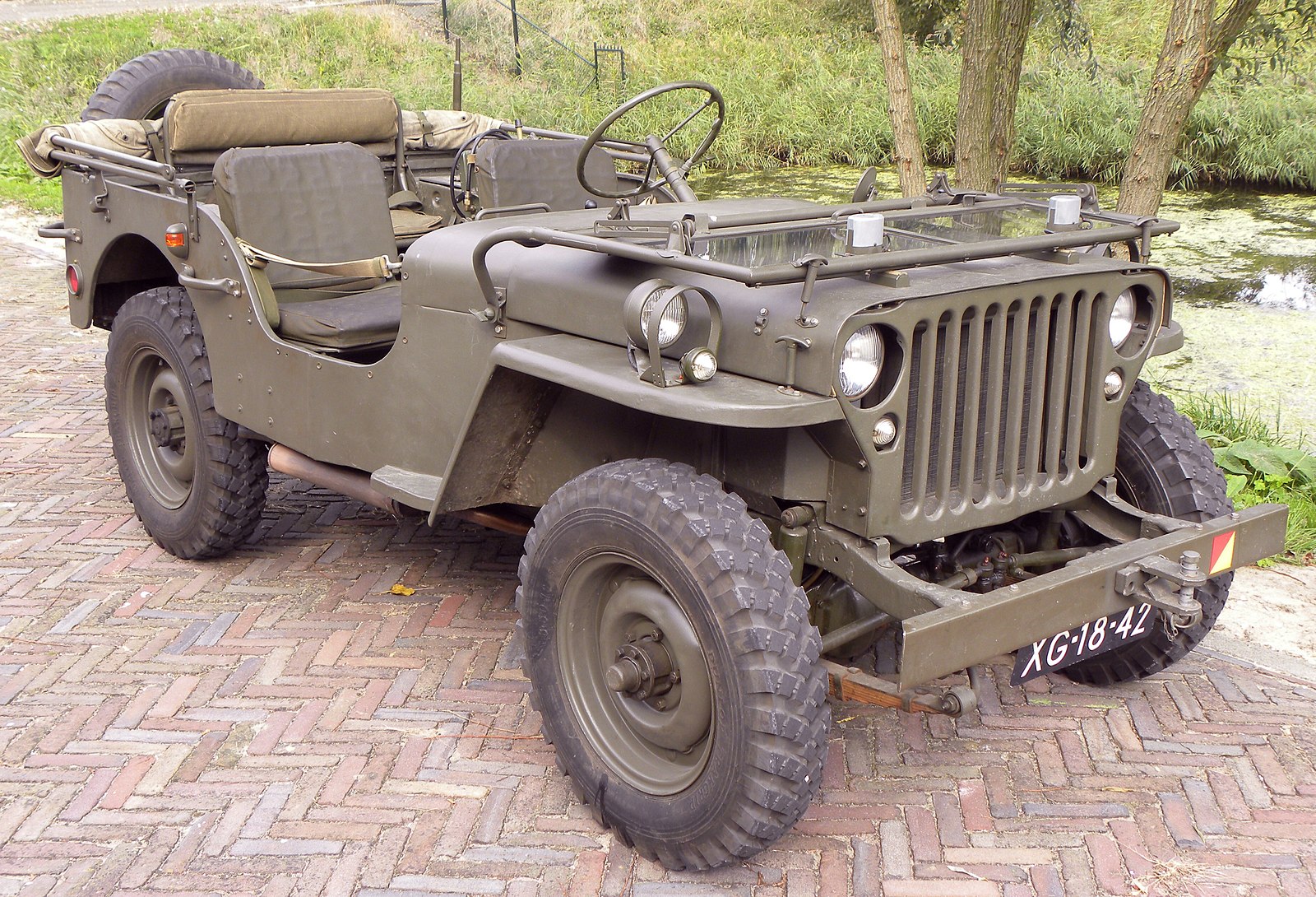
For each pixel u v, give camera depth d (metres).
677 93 15.10
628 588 2.60
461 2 18.47
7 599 3.78
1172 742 3.07
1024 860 2.61
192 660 3.42
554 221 3.27
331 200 3.96
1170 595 2.52
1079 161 12.79
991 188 6.10
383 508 3.37
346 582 3.94
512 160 4.15
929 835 2.70
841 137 14.14
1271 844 2.67
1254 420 5.27
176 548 4.04
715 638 2.31
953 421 2.55
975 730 3.14
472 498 3.00
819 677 2.32
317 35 17.23
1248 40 6.82
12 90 14.58
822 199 11.33
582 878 2.54
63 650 3.47
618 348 2.65
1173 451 3.05
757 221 2.94
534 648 2.76
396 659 3.44
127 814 2.74
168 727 3.09
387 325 3.50
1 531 4.29
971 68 5.73
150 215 3.79
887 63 5.79
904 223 2.99
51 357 6.39
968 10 5.69
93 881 2.52
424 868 2.57
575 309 2.75
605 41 17.66
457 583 3.94
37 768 2.91
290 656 3.45
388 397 3.21
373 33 17.39
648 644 2.56
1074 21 10.30
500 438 2.91
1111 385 2.87
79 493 4.65
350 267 3.47
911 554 2.95
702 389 2.37
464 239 3.06
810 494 2.56
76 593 3.83
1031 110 13.34
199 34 16.95
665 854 2.54
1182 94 5.02
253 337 3.54
